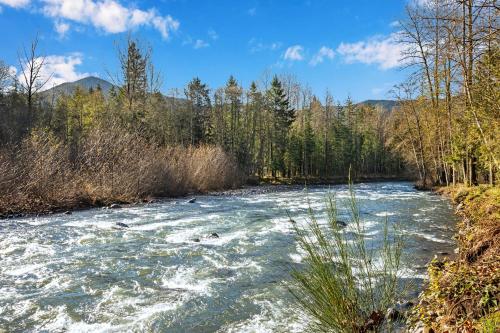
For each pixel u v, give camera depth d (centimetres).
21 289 786
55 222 1614
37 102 4497
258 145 6669
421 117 3547
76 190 2216
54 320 641
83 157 2573
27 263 976
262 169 6119
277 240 1247
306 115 7619
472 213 1336
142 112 4109
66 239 1271
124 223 1586
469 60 923
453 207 1967
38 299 731
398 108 3722
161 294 761
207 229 1459
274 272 895
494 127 1141
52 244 1195
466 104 1318
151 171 2805
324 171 6756
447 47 920
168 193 2984
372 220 1558
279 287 788
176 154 3462
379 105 8862
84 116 5094
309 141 6175
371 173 7588
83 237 1304
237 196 3025
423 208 1959
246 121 6606
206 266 955
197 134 6097
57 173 2261
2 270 913
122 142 2773
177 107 6212
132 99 4150
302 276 337
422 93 3012
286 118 6488
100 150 2620
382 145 7431
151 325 623
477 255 736
